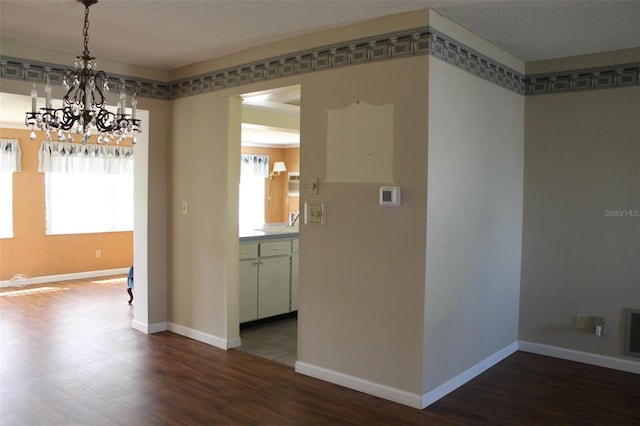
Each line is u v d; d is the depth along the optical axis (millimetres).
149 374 3660
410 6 2973
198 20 3287
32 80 3932
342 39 3381
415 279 3100
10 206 7078
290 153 10406
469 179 3480
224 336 4289
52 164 7312
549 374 3748
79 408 3074
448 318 3322
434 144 3082
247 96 4145
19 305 5848
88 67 2963
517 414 3064
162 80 4695
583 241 4016
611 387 3512
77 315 5383
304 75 3604
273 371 3748
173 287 4758
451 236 3299
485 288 3764
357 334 3377
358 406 3143
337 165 3432
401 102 3119
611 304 3902
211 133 4336
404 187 3123
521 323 4324
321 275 3551
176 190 4688
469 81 3436
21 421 2891
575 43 3668
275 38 3684
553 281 4164
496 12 3049
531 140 4230
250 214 10047
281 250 5207
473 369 3656
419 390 3115
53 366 3801
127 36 3654
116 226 8164
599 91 3902
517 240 4230
